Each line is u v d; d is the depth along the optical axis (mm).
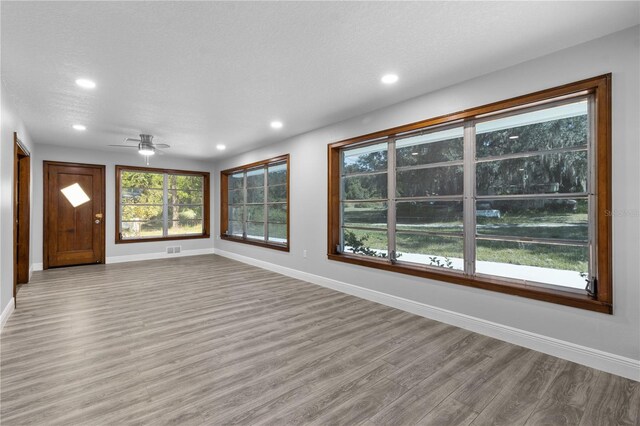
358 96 3469
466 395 2006
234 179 7465
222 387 2072
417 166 3629
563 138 2615
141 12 1977
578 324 2406
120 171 6777
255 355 2529
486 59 2627
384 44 2395
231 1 1880
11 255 3512
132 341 2773
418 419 1779
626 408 1873
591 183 2455
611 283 2248
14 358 2443
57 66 2701
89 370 2271
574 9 1970
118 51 2461
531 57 2594
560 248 2637
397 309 3688
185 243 7609
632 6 1936
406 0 1888
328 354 2555
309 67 2770
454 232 3311
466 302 3082
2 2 1853
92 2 1871
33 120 4246
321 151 4750
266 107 3807
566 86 2439
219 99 3521
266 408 1860
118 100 3525
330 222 4594
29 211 4926
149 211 7219
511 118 2906
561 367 2348
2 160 3059
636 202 2154
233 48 2436
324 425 1721
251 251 6504
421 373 2268
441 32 2236
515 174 2879
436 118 3287
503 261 2959
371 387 2090
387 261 3920
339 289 4469
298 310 3641
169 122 4414
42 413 1787
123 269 5961
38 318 3322
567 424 1745
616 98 2227
